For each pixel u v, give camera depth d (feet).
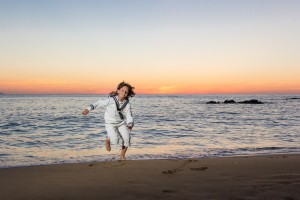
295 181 14.66
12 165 22.98
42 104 187.83
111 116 20.04
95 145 34.27
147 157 26.23
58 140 38.81
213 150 30.48
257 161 20.54
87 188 13.60
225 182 14.47
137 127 56.65
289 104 212.43
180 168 18.07
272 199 11.64
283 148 31.76
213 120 76.64
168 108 149.38
